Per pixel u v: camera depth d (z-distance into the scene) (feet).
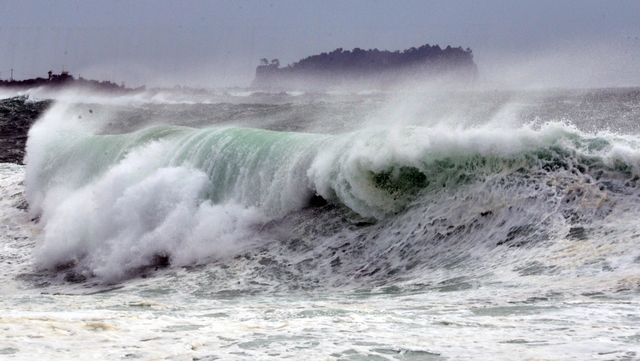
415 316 75.51
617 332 61.87
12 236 199.52
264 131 189.37
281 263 141.38
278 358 53.98
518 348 56.18
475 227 126.72
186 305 103.50
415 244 131.34
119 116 471.21
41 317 72.13
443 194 137.49
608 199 116.16
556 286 93.40
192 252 157.89
